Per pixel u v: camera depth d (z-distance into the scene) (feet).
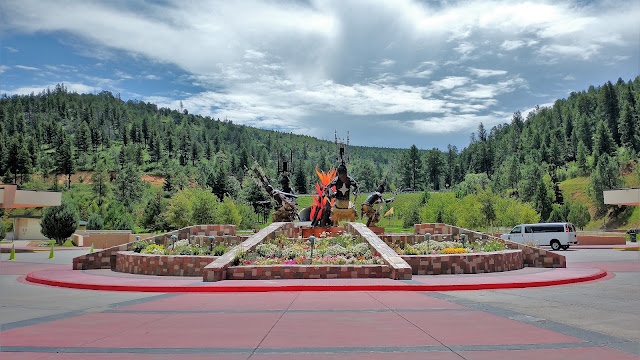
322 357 22.03
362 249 68.59
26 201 140.46
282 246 75.05
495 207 239.50
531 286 52.11
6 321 32.60
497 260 67.15
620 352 22.61
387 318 32.55
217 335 27.27
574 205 320.50
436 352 22.77
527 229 149.18
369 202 102.99
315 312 35.42
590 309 36.17
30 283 60.54
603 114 650.43
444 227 91.04
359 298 43.37
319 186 108.78
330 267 58.13
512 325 29.71
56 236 193.36
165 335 27.43
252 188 388.37
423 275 62.13
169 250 74.13
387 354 22.47
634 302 39.96
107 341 25.98
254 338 26.37
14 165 562.66
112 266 78.84
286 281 54.80
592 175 415.03
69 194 540.93
